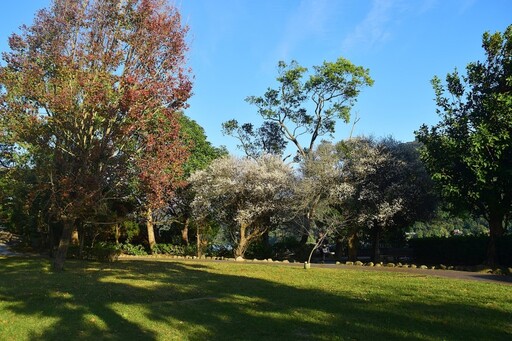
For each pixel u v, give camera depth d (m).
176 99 14.59
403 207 21.55
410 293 10.65
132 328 6.89
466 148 15.90
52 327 6.83
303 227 24.77
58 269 15.01
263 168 25.33
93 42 14.35
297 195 24.94
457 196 16.66
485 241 18.41
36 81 13.67
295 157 33.19
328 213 24.16
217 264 20.00
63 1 14.44
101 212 18.41
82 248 21.39
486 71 16.98
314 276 14.78
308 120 34.28
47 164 14.48
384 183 23.00
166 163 14.47
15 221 26.80
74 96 13.52
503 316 7.92
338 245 26.94
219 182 24.61
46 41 14.22
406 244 28.14
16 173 15.98
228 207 26.08
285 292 10.84
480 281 13.14
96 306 8.43
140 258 24.22
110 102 13.55
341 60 31.56
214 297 9.94
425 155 17.23
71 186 13.37
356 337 6.50
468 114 17.02
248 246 26.30
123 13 14.66
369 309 8.51
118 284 11.91
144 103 13.78
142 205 16.97
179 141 15.19
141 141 14.59
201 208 25.80
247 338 6.43
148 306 8.55
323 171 24.62
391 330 6.88
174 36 14.70
